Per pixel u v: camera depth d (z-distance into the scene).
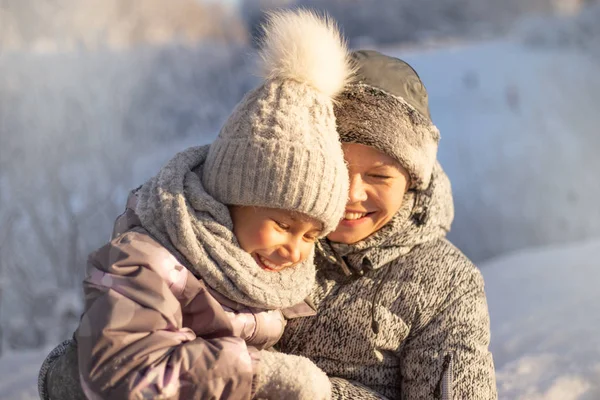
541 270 3.78
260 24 1.49
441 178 1.67
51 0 7.69
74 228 5.32
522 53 16.16
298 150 1.30
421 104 1.56
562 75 13.40
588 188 8.18
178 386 1.20
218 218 1.34
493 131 10.20
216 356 1.22
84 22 8.18
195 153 1.44
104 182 6.39
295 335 1.59
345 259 1.60
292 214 1.33
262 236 1.33
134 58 8.84
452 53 17.08
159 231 1.33
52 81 6.90
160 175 1.38
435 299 1.57
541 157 9.02
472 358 1.51
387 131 1.49
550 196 8.10
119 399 1.17
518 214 7.84
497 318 3.12
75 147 6.52
